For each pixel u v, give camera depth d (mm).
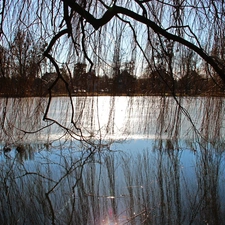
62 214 2631
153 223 2395
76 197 2973
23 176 3658
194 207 2645
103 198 2922
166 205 2688
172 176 3480
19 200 2945
